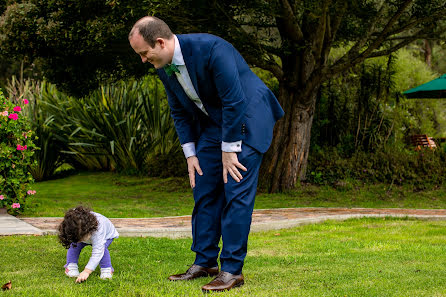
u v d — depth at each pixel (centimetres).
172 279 347
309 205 1028
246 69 342
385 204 1068
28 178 746
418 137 1485
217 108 337
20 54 1103
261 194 1160
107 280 347
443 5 1046
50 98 1627
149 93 1627
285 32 1105
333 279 360
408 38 1116
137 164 1534
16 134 721
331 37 1112
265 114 335
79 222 331
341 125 1408
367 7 1110
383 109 1461
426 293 314
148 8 813
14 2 1086
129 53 1093
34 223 631
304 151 1196
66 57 1131
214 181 348
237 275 331
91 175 1567
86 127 1535
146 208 946
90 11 1013
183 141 355
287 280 356
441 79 1426
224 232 329
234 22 990
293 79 1159
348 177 1247
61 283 337
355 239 591
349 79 1499
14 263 402
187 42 309
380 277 365
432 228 696
